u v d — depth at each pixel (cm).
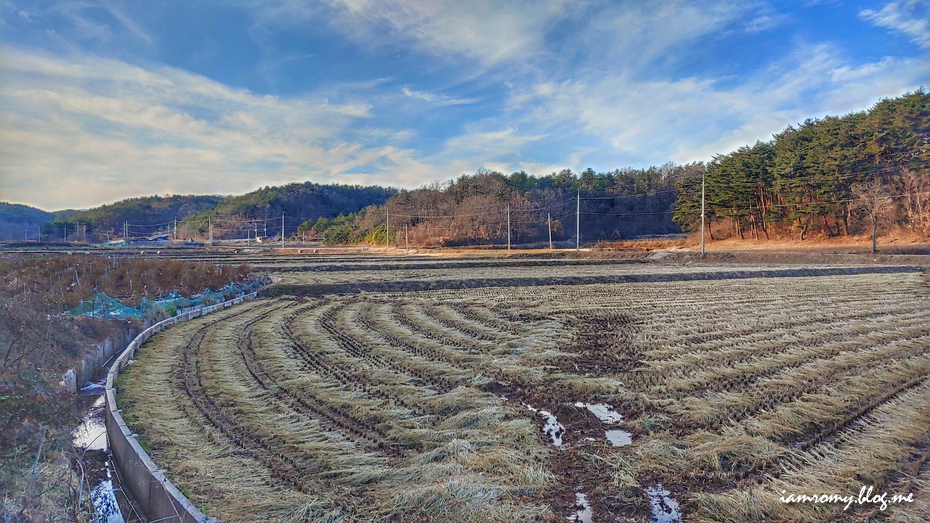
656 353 1277
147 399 962
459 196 9581
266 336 1527
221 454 732
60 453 666
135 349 1344
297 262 4588
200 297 2127
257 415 877
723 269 3678
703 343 1391
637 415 884
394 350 1328
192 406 934
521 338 1445
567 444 776
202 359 1266
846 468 683
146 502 657
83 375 1184
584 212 9575
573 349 1328
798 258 4091
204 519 544
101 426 957
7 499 555
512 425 815
